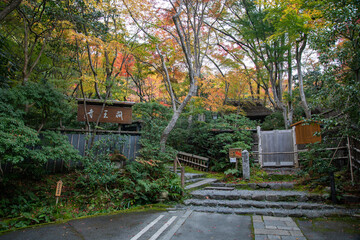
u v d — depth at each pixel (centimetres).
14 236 430
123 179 740
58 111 736
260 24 1345
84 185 745
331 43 636
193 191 756
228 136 1120
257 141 1120
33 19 804
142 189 693
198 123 1402
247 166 895
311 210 562
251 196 671
